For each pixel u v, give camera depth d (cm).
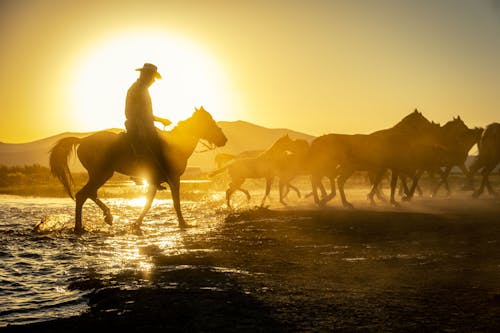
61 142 1281
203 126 1351
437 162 1977
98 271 749
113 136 1287
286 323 492
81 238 1109
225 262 810
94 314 535
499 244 950
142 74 1245
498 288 618
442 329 468
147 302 569
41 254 904
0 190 3228
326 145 1756
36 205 2117
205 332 470
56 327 497
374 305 549
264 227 1253
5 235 1167
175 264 796
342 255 870
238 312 528
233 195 2706
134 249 951
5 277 724
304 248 946
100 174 1278
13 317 541
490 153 1938
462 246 939
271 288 630
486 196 2077
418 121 1903
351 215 1436
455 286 632
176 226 1327
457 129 2097
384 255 863
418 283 651
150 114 1253
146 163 1265
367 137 1750
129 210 1816
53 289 655
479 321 489
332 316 512
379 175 1830
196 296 591
